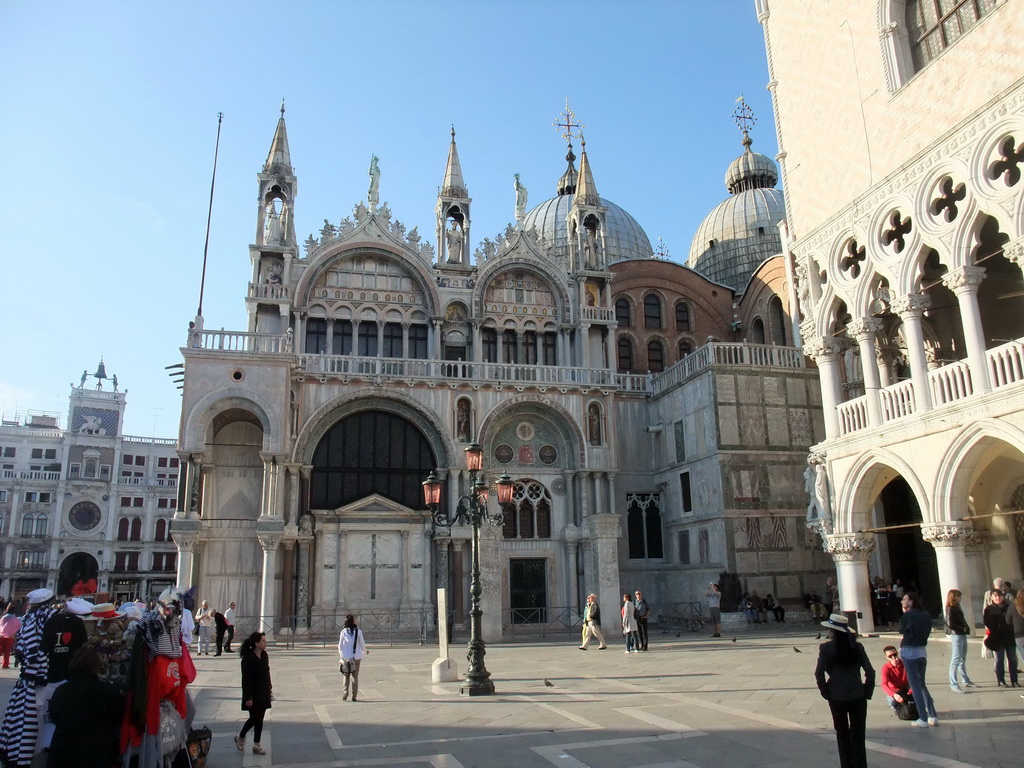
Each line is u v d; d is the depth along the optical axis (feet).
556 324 151.94
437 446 130.62
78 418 318.04
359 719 49.65
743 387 129.08
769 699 52.11
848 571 90.07
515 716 48.73
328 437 128.67
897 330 108.47
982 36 71.56
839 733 31.32
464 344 146.20
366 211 145.07
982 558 89.71
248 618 118.21
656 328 176.86
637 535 142.82
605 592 114.21
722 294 183.01
